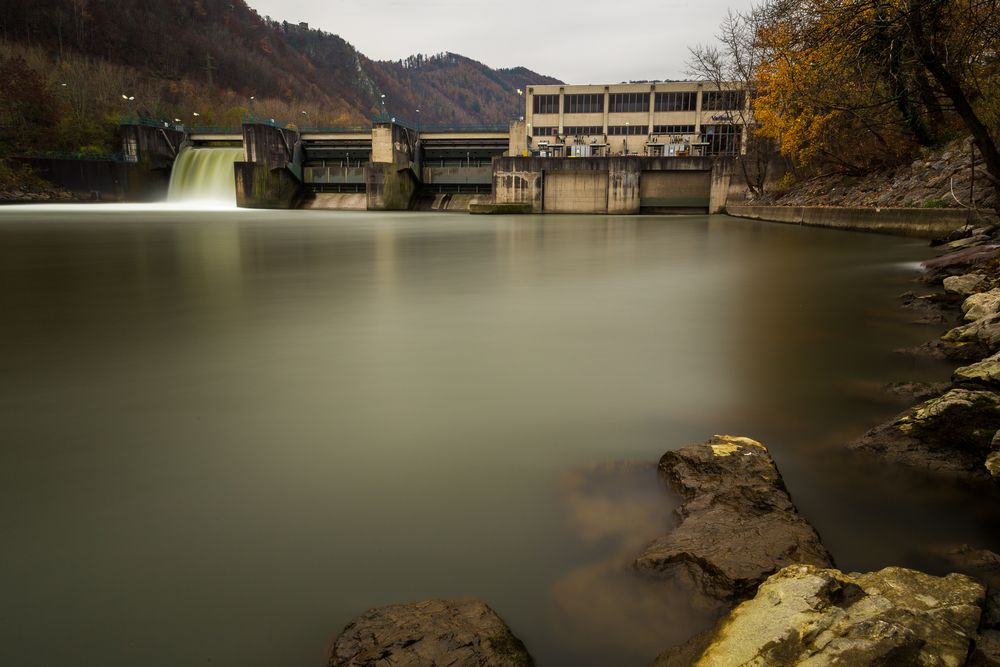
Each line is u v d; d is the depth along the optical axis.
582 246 24.38
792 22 19.78
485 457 4.13
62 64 131.38
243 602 2.65
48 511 3.35
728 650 2.18
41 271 14.65
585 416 4.93
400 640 2.31
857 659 1.98
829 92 22.55
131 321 8.62
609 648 2.40
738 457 3.78
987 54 16.81
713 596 2.64
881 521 3.35
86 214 53.78
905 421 4.38
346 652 2.27
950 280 10.98
